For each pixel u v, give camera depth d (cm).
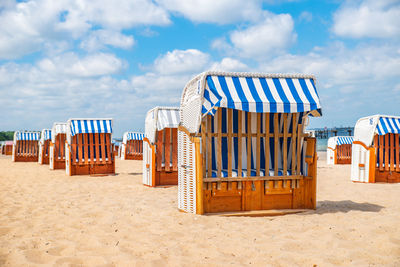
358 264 338
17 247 393
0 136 7406
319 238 425
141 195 799
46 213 590
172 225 497
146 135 1002
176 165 966
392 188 914
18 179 1105
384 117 1048
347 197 774
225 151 632
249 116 576
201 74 549
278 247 393
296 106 554
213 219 531
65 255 371
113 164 1288
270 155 640
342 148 2003
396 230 454
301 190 609
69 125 1227
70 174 1229
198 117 538
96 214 580
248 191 580
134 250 385
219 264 340
